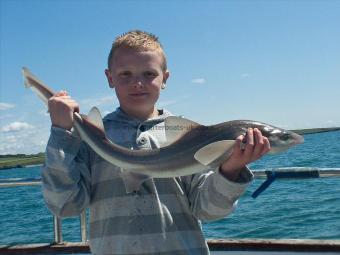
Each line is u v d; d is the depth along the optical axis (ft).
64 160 2.50
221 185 2.52
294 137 2.84
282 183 15.81
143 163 2.67
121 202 2.63
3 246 4.61
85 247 4.45
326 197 12.10
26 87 2.67
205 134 2.69
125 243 2.56
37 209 16.31
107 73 3.06
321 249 4.02
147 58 2.81
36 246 4.53
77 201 2.61
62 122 2.55
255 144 2.35
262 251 4.14
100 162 2.77
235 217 10.18
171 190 2.71
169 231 2.61
